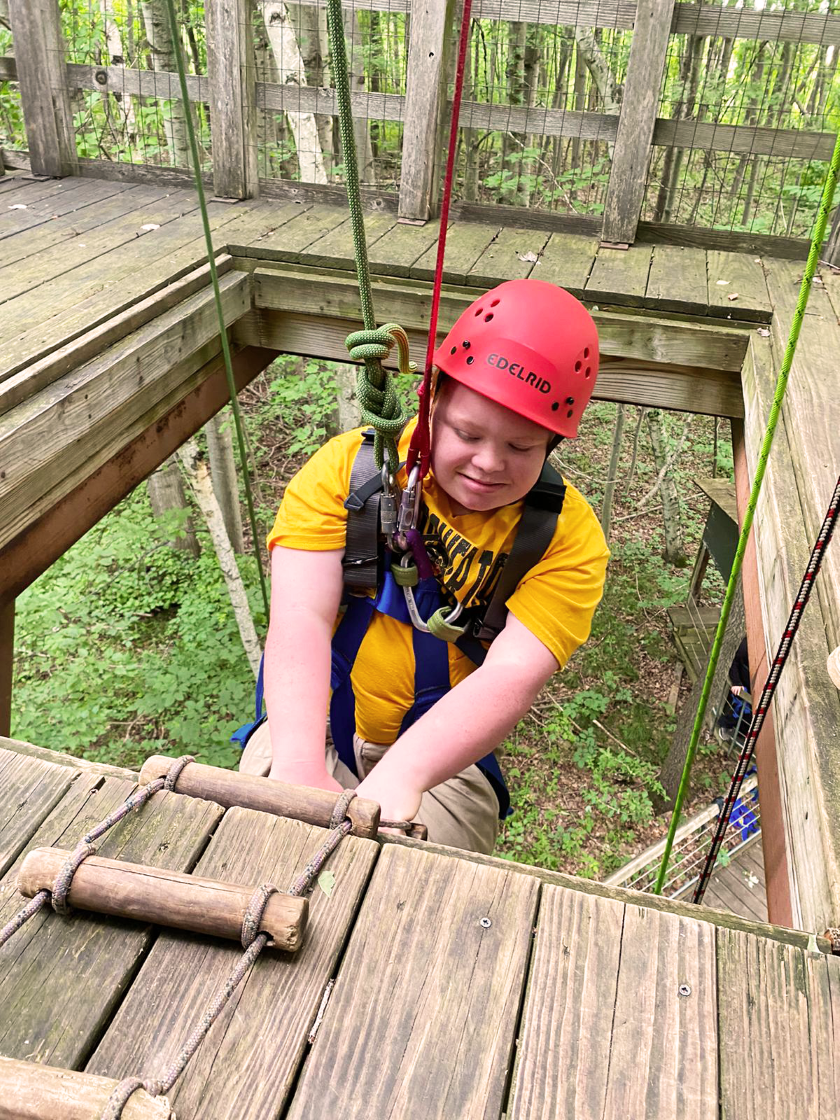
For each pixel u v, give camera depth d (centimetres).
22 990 82
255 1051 79
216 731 582
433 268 340
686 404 331
